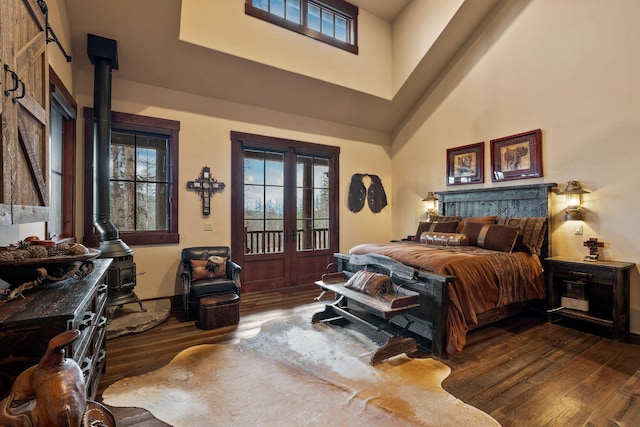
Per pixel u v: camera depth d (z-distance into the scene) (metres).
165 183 4.12
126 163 3.88
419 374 2.30
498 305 3.02
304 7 4.46
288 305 4.02
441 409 1.88
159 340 2.89
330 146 5.45
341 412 1.85
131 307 3.58
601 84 3.35
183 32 3.52
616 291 2.96
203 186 4.23
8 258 1.31
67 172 3.38
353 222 5.74
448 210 5.01
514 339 2.97
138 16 3.26
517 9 4.14
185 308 3.35
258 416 1.81
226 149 4.44
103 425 0.83
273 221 4.93
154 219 4.05
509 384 2.18
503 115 4.30
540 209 3.79
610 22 3.29
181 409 1.88
